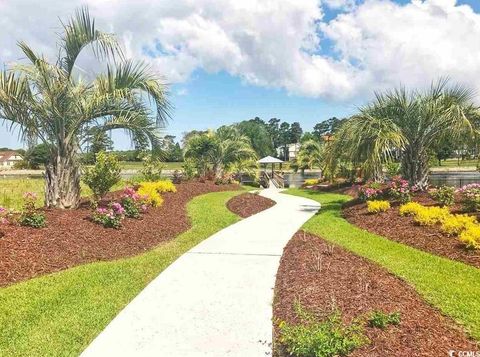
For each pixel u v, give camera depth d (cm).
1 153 6034
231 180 2819
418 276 662
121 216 982
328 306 500
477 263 734
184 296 597
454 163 5631
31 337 464
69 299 569
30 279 638
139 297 595
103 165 1108
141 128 1075
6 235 747
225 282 658
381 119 1346
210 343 457
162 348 446
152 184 1620
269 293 606
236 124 3092
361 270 661
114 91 990
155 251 866
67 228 851
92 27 984
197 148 2723
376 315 449
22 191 1773
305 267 686
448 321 491
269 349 442
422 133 1363
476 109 1316
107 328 495
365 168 1414
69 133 992
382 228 1042
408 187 1327
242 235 1042
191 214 1340
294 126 12475
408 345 412
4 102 908
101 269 698
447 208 1047
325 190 2372
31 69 905
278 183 3497
